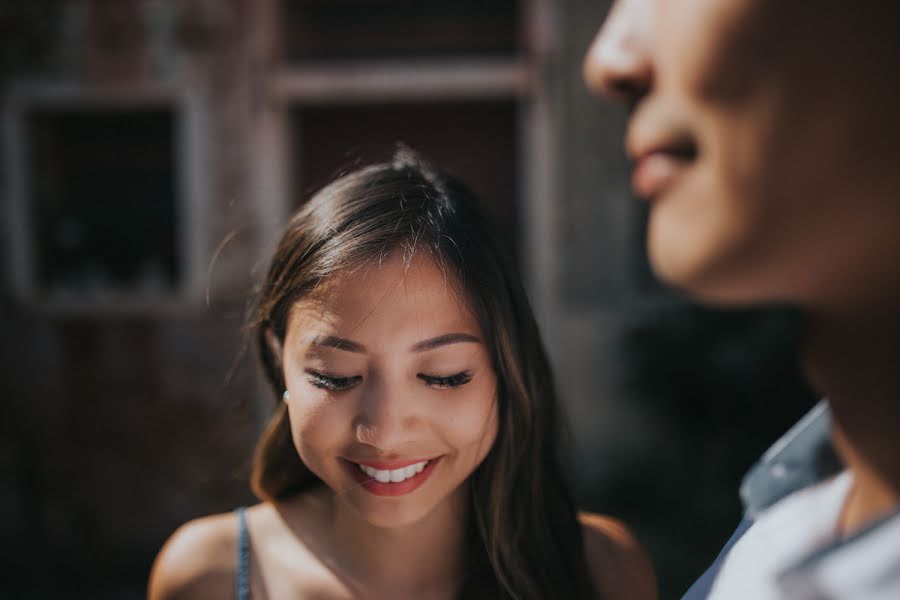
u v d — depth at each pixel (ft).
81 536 14.78
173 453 14.76
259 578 3.31
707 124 1.36
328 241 2.86
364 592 3.18
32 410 14.92
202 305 14.47
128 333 14.80
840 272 1.46
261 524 3.44
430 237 2.85
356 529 3.20
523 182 14.57
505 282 3.14
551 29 14.08
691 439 13.73
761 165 1.32
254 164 14.38
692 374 13.37
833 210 1.33
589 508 13.78
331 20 14.92
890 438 1.77
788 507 2.69
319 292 2.79
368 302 2.72
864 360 1.68
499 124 14.89
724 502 12.76
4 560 14.74
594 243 14.35
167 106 14.60
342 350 2.76
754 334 12.97
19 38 14.48
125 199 15.14
